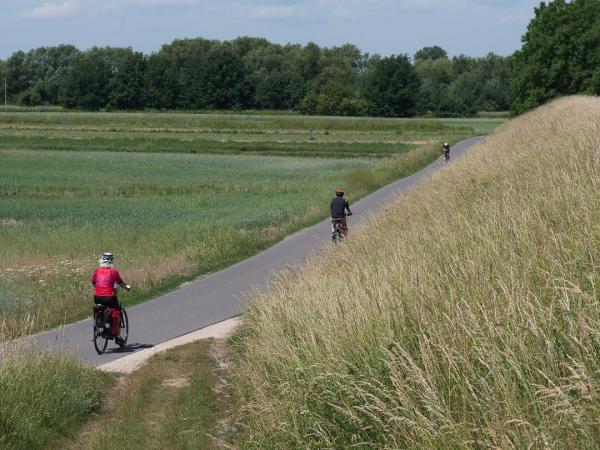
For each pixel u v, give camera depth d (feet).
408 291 30.58
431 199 72.74
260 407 31.83
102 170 218.38
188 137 361.92
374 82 600.39
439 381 21.56
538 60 321.73
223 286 75.82
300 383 28.53
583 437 16.06
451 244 36.65
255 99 631.56
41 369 38.11
